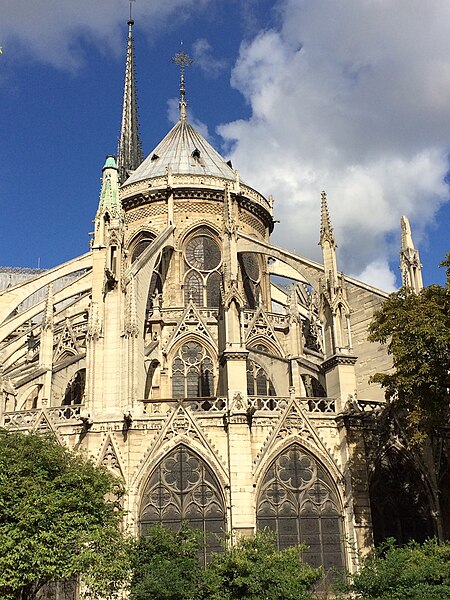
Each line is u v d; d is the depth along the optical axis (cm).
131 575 3011
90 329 4112
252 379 4922
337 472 3941
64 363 4747
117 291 4225
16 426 4028
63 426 3988
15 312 6469
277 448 3916
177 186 6000
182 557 2962
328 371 4247
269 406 4734
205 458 3859
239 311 4166
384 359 4641
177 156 6525
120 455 3862
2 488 2764
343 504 3888
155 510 3788
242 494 3772
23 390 4609
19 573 2670
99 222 4531
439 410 3481
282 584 2798
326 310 4366
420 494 4084
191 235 5994
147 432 3909
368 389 4684
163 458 3869
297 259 5269
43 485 2886
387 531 3956
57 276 5572
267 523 3806
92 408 3966
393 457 4084
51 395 4600
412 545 3628
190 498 3812
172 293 5778
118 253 4297
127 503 3759
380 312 3784
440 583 2977
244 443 3869
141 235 6109
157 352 4944
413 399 3538
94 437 3912
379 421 4084
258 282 6219
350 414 4009
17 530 2664
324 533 3841
